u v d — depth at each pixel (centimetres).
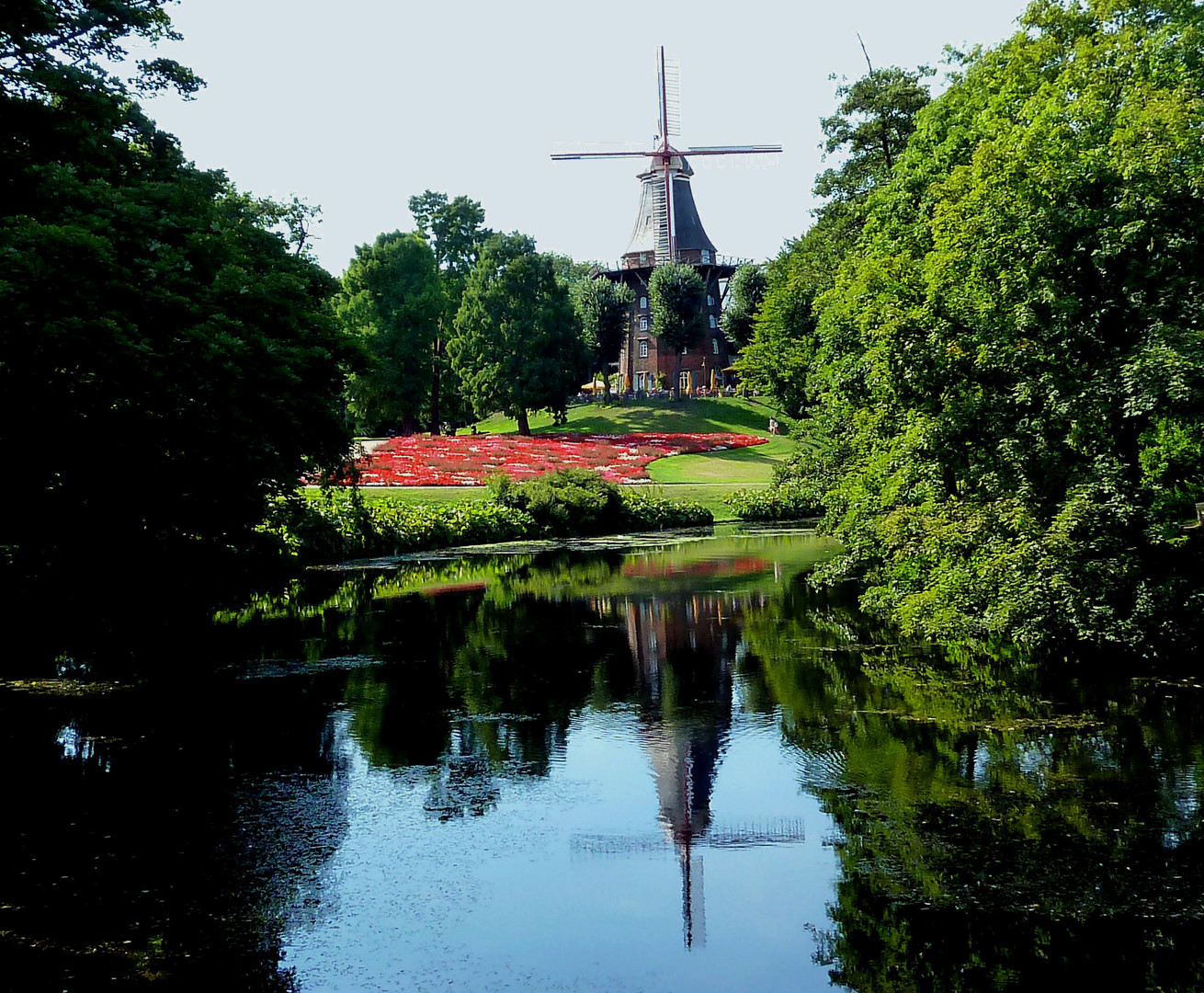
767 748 1182
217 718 1311
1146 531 1494
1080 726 1211
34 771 1091
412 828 948
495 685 1501
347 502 3381
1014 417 1672
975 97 2112
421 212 8625
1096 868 830
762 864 864
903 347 1762
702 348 8831
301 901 798
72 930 745
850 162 3822
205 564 1747
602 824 957
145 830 932
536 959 711
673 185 8356
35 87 1421
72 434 1341
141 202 1559
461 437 6556
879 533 1989
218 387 1491
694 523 4631
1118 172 1529
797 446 5338
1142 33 1744
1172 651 1500
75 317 1184
